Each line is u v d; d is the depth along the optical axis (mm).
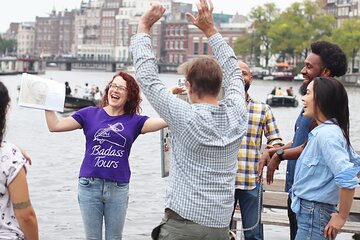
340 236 10203
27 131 31859
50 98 6094
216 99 4836
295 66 125688
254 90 84062
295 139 6398
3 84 4332
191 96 4832
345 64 6496
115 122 6562
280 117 44219
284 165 18750
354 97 70750
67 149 25281
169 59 172625
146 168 19906
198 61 4793
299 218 5535
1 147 4316
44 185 16469
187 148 4668
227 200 4746
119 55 196625
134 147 25469
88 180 6539
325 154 5332
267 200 7910
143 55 4809
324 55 6426
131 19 194750
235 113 4801
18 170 4289
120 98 6543
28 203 4332
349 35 107812
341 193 5250
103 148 6523
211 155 4664
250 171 7031
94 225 6578
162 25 172750
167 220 4766
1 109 4293
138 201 14297
